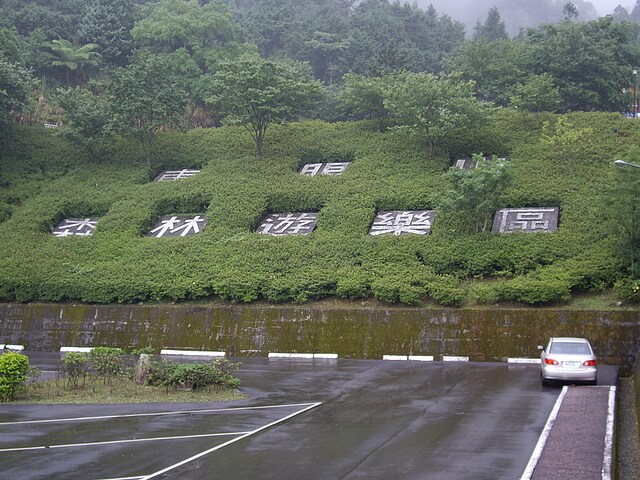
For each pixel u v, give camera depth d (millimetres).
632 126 38156
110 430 14508
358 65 77562
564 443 12500
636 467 11562
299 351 27891
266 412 16516
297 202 37375
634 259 27000
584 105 49844
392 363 25297
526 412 15734
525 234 30500
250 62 41500
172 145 45406
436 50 92062
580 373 19328
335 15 93562
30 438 13727
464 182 30859
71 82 63344
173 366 20656
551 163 36094
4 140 47031
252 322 28969
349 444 12961
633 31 52719
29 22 66500
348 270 30562
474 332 25922
